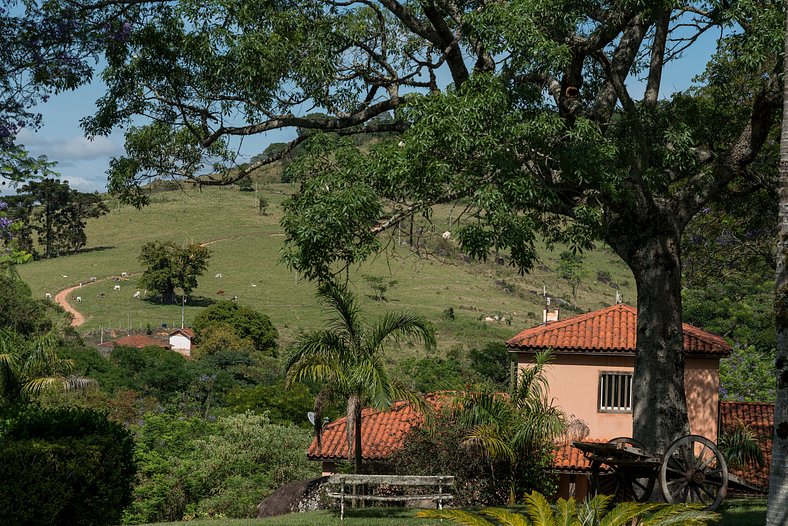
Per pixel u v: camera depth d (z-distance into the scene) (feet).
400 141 54.39
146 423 112.37
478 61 60.85
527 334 104.53
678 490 53.52
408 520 60.03
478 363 250.57
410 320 73.05
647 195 58.29
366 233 54.85
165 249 440.04
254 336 339.16
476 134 50.88
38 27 53.62
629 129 58.13
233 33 56.29
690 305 161.38
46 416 52.80
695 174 61.87
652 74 63.26
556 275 514.27
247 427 108.37
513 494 79.10
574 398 101.14
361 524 58.70
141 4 59.16
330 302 71.97
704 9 60.13
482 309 423.23
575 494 96.73
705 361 99.81
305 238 52.75
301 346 70.44
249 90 59.36
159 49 59.57
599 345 100.17
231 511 95.86
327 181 54.19
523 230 51.42
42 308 282.97
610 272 564.30
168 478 100.32
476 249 52.21
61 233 554.05
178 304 437.99
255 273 497.87
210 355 295.28
